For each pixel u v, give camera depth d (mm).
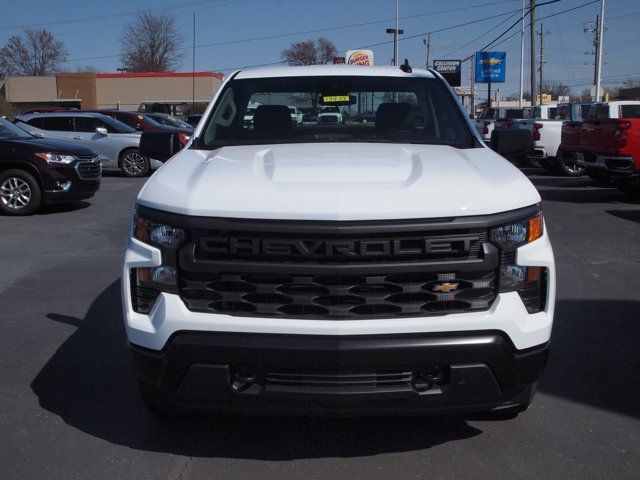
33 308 5750
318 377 2838
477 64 45969
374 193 2871
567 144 12492
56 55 83750
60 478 3117
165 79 58281
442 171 3172
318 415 2914
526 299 2980
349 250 2789
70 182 10789
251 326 2826
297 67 4840
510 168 3400
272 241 2807
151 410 3541
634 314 5551
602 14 30766
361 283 2818
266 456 3307
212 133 4203
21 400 3965
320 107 4355
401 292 2838
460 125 4223
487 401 2943
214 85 58500
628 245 8188
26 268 7156
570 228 9297
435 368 2879
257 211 2814
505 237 2898
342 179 3053
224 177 3094
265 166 3332
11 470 3184
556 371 4379
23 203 10633
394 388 2846
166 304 2912
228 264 2836
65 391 4094
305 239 2801
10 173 10562
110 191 13836
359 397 2836
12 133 11250
